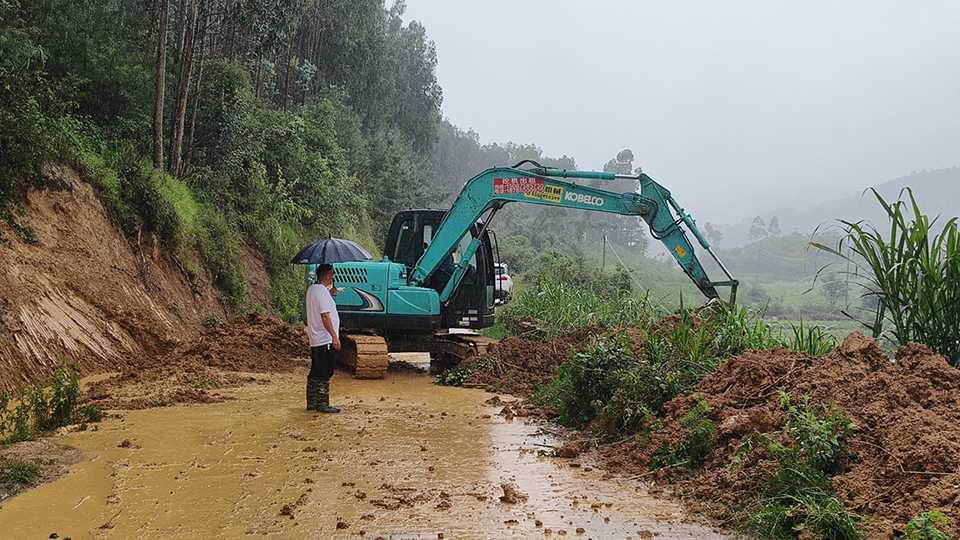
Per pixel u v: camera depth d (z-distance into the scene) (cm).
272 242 2186
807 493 490
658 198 1200
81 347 1067
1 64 1235
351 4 4375
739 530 480
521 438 762
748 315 973
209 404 915
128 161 1535
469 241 1345
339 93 4178
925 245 693
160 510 498
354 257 932
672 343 895
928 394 556
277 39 1945
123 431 738
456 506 525
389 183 4341
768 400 662
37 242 1177
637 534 475
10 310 974
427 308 1248
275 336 1382
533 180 1243
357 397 1012
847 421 538
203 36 1917
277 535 456
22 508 489
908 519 438
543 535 468
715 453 606
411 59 6819
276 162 2472
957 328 674
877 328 728
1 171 1141
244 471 601
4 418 735
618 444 710
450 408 932
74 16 1625
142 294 1372
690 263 1170
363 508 514
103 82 1630
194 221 1733
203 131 2072
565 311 1636
